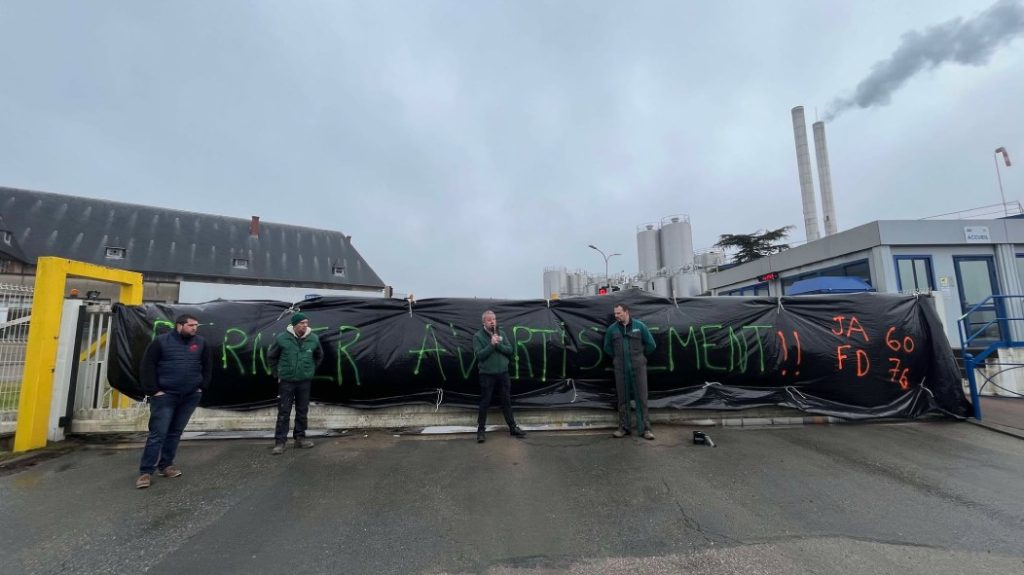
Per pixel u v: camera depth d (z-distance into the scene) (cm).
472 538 341
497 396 679
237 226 4741
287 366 566
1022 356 844
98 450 572
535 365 693
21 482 463
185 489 442
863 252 1482
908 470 480
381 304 692
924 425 666
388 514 384
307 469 497
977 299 1398
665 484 444
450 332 688
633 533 347
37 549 328
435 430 652
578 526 359
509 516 378
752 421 677
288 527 361
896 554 314
